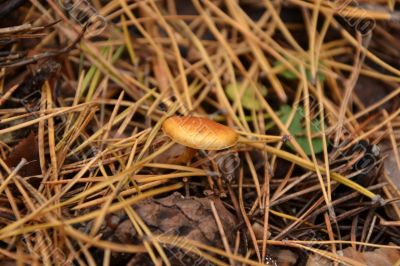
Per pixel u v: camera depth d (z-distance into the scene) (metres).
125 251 0.29
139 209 0.29
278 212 0.32
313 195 0.33
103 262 0.29
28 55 0.35
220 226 0.29
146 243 0.29
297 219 0.31
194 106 0.35
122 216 0.29
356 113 0.36
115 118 0.33
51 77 0.34
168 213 0.29
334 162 0.33
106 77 0.36
